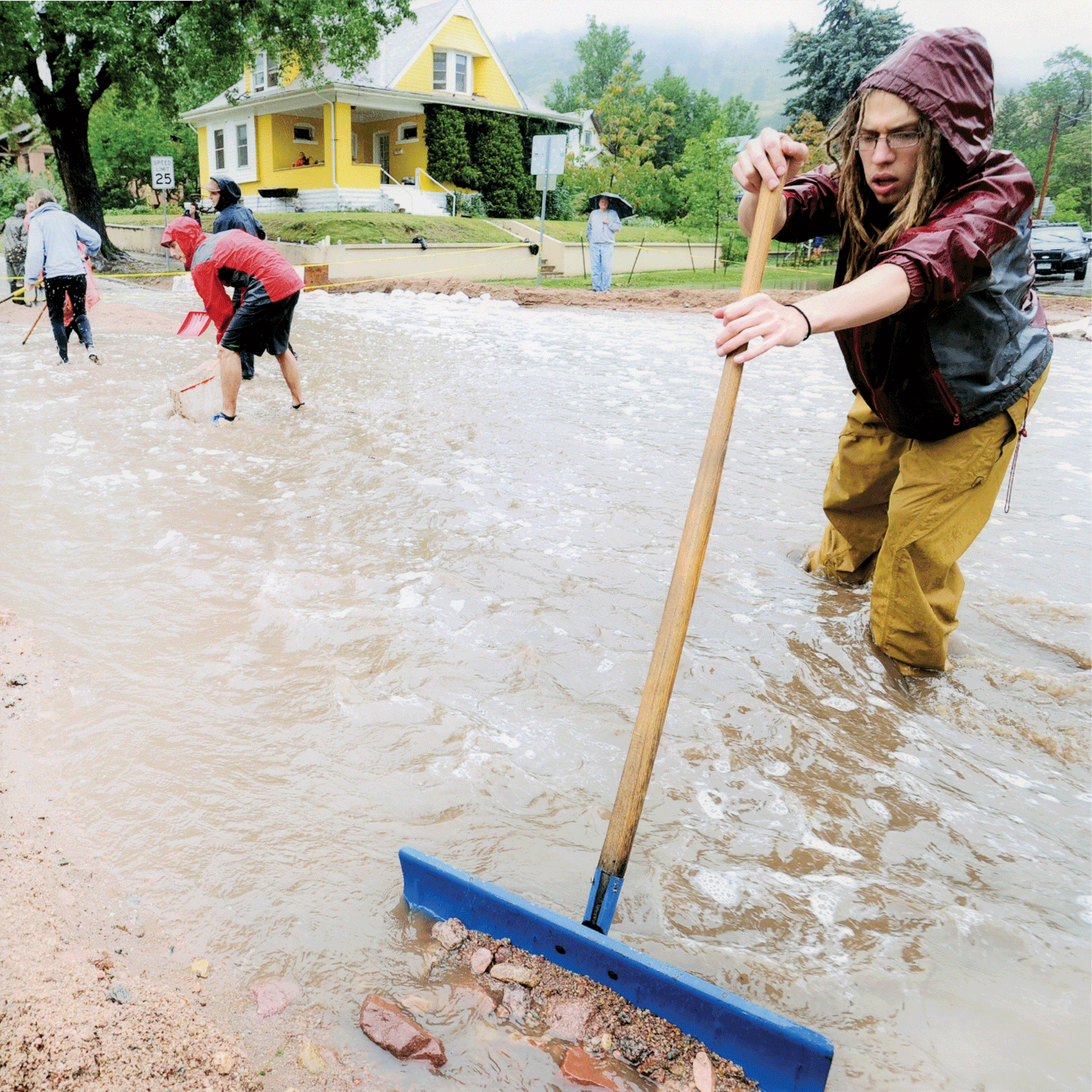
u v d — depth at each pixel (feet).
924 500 10.34
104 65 69.41
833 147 8.91
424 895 6.81
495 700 9.84
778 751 9.36
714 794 8.58
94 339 33.42
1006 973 6.66
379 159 109.29
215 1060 5.40
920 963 6.68
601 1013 5.92
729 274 85.61
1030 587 13.89
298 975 6.22
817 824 8.25
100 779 8.11
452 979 6.23
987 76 8.10
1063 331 41.93
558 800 8.25
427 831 7.76
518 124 108.99
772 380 30.17
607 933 6.43
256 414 22.11
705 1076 5.52
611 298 54.08
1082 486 19.26
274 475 17.29
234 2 65.51
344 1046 5.68
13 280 45.52
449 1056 5.67
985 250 7.77
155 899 6.80
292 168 102.01
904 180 8.43
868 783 8.93
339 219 77.10
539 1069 5.61
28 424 20.16
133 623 11.00
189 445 19.04
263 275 20.07
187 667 10.07
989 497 10.54
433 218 85.10
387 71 98.43
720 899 7.23
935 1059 5.88
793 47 173.17
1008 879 7.69
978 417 9.87
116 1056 5.22
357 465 18.03
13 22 60.49
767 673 10.91
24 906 6.41
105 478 16.57
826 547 13.87
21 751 8.41
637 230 102.73
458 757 8.75
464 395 25.25
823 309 7.00
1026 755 9.68
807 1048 5.33
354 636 10.92
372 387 25.94
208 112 112.27
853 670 11.16
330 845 7.51
